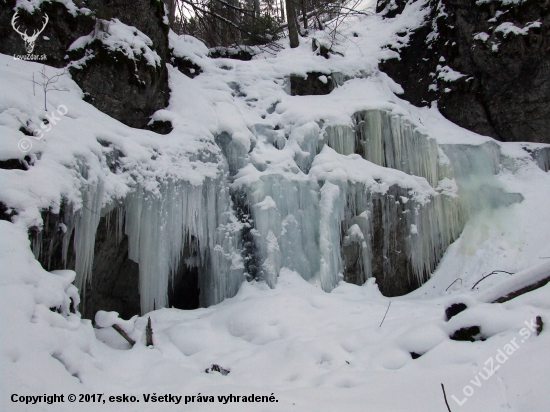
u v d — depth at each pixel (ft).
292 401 10.03
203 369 13.46
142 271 18.43
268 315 17.21
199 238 21.17
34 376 8.97
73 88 18.62
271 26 37.81
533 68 28.30
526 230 24.82
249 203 22.95
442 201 26.86
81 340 11.23
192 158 21.36
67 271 12.52
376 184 25.34
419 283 25.75
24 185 12.38
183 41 31.30
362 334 15.30
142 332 15.34
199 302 22.63
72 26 19.39
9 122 13.47
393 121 27.43
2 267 10.23
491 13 29.25
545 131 28.94
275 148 26.43
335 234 23.53
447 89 31.40
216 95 26.37
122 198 17.19
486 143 28.63
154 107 22.52
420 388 10.15
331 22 43.14
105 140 17.42
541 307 11.64
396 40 34.35
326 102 29.55
